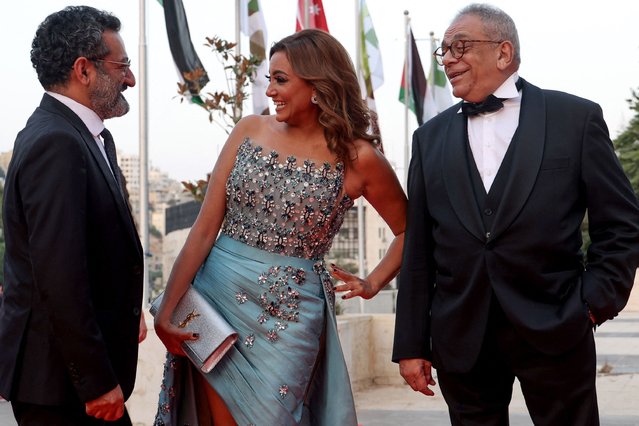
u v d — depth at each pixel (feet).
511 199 11.32
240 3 36.04
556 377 11.44
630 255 11.29
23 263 10.49
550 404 11.63
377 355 31.12
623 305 11.45
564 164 11.38
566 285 11.43
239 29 35.96
